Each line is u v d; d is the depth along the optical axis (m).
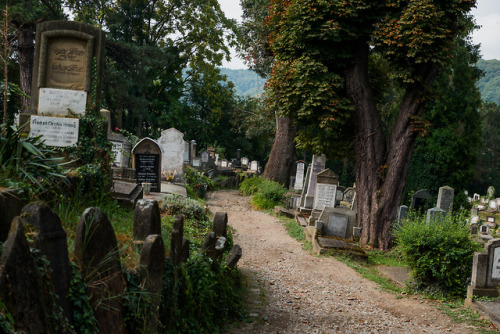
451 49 13.41
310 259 12.30
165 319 4.48
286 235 15.99
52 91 8.28
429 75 14.05
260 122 34.94
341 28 13.38
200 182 25.06
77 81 8.34
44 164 5.77
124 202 8.60
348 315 7.93
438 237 9.25
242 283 9.16
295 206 22.67
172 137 20.95
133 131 43.78
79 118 8.16
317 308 8.25
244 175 36.78
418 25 12.65
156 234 4.41
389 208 14.62
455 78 22.45
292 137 29.56
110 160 8.56
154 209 4.61
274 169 29.66
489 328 7.36
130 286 3.76
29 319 2.45
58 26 8.20
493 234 25.17
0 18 18.11
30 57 22.92
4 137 5.30
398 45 12.87
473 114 22.38
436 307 8.55
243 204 23.25
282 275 10.57
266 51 25.78
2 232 3.36
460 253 9.06
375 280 10.50
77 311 2.98
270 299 8.51
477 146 22.62
